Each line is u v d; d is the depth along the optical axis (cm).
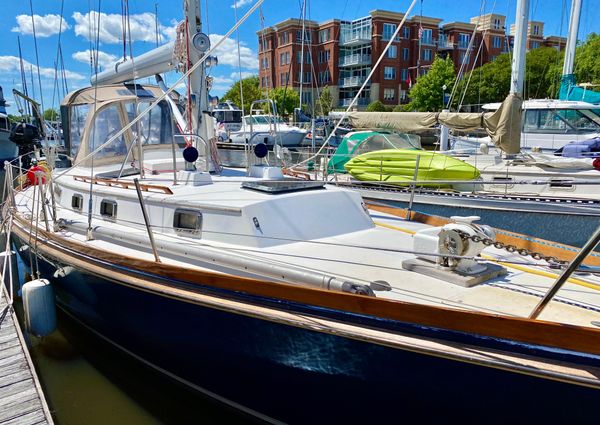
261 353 304
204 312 320
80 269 411
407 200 802
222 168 580
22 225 548
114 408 416
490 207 720
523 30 848
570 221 655
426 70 3916
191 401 406
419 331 246
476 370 232
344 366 271
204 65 489
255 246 356
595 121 1084
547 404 222
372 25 3747
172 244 371
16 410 350
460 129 928
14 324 483
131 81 632
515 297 283
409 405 261
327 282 283
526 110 1162
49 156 638
